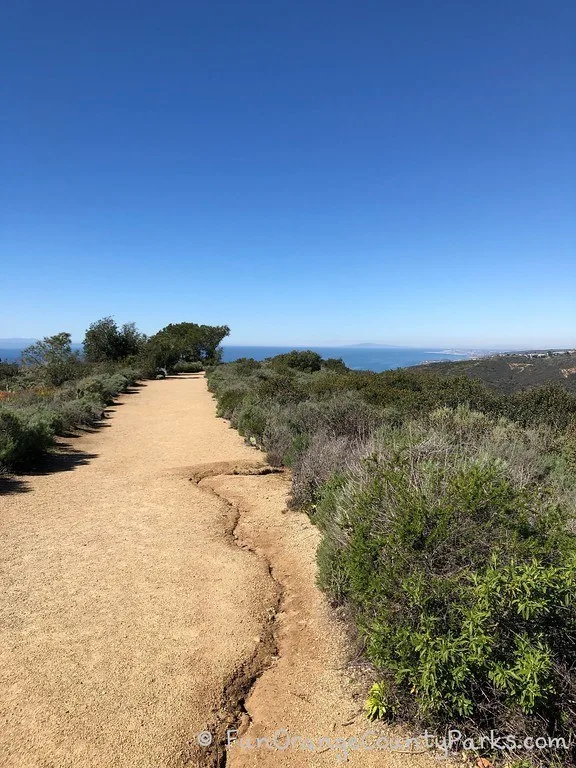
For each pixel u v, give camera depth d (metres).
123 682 2.94
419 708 2.48
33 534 5.31
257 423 10.47
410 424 7.03
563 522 2.75
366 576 2.93
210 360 53.50
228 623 3.64
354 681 2.95
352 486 4.21
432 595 2.52
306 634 3.51
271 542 5.28
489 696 2.44
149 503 6.52
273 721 2.69
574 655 2.39
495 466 3.55
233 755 2.47
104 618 3.65
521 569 2.34
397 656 2.54
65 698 2.78
